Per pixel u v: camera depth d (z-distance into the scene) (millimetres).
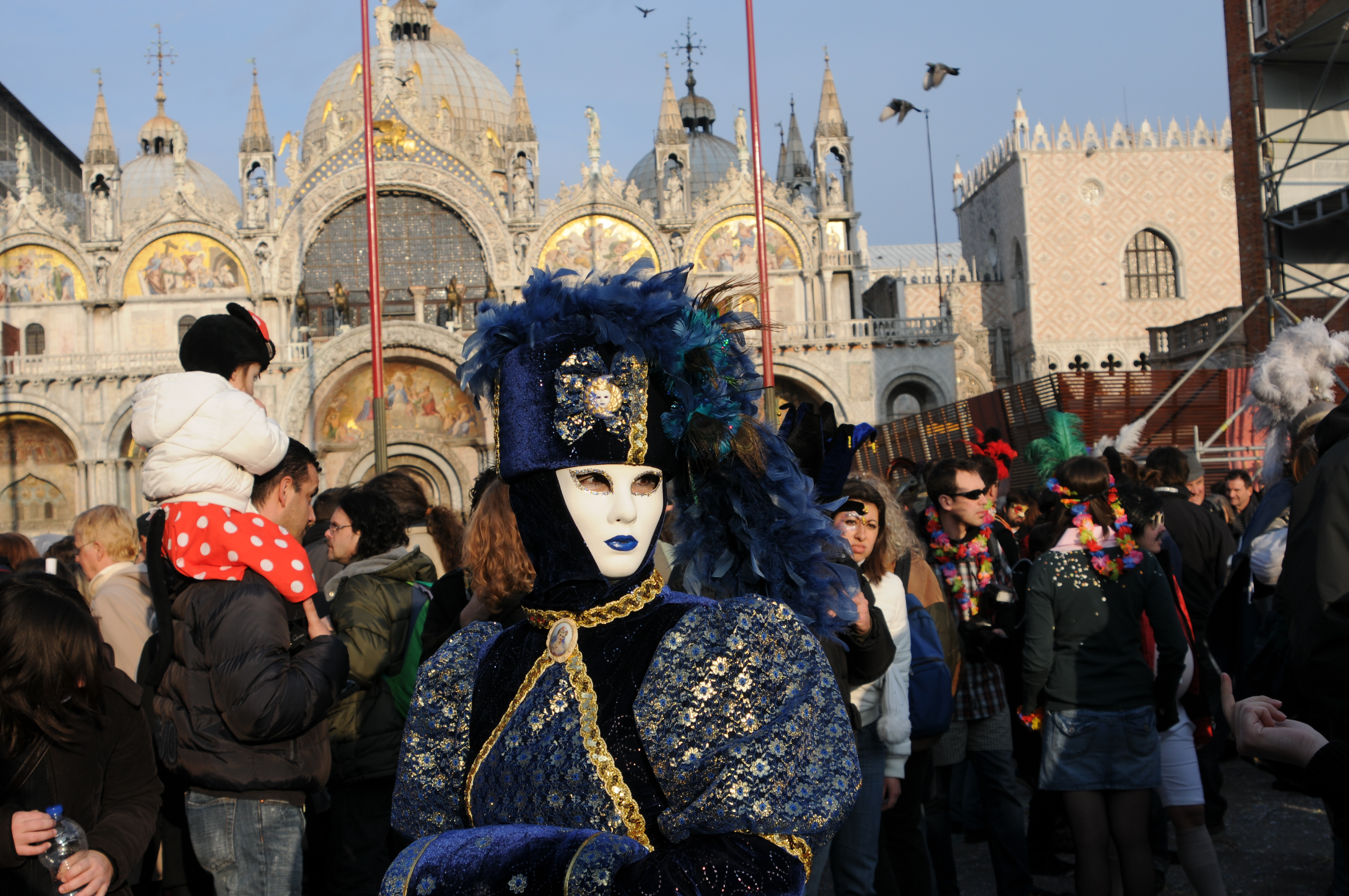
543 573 2449
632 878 1947
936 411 26000
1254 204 28594
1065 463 6543
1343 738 3611
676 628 2285
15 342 46406
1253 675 5426
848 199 50969
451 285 47156
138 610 6828
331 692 4949
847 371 48031
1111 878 7090
